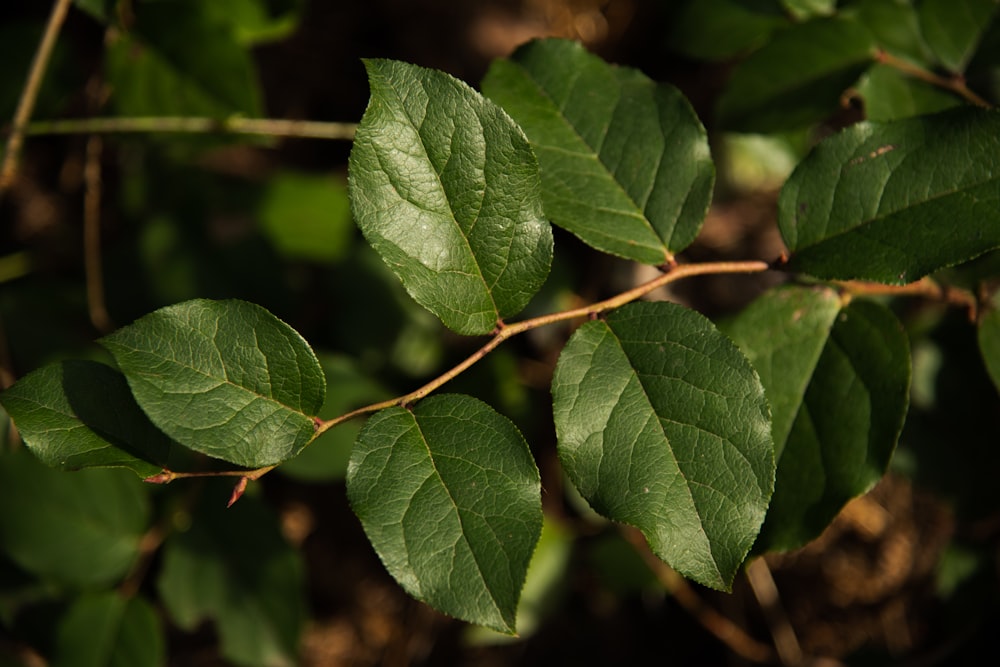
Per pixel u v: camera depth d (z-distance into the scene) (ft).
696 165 1.91
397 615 3.01
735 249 3.11
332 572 3.06
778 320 1.97
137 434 1.78
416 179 1.76
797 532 1.92
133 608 2.33
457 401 1.77
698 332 1.81
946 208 1.85
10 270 3.08
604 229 1.90
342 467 2.36
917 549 2.89
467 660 2.96
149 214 2.98
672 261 1.90
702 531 1.75
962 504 2.31
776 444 1.95
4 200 3.23
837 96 2.13
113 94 2.36
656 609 2.98
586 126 1.93
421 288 1.77
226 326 1.75
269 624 2.37
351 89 3.43
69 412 1.77
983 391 2.32
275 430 1.75
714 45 2.35
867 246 1.86
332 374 2.43
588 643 2.96
